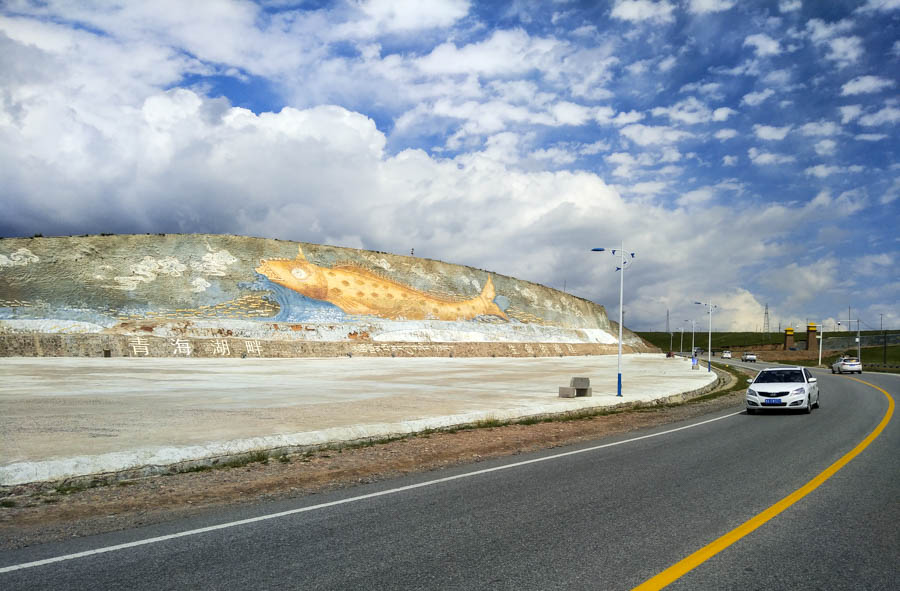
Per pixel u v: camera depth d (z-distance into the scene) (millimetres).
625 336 139250
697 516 6781
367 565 5168
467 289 106562
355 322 83500
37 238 74688
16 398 21188
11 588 4672
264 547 5711
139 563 5273
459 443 13367
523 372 46375
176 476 9812
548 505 7352
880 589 4621
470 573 4949
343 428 13672
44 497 8305
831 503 7402
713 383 40250
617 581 4762
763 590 4590
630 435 14852
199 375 35594
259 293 81312
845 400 25219
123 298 71250
